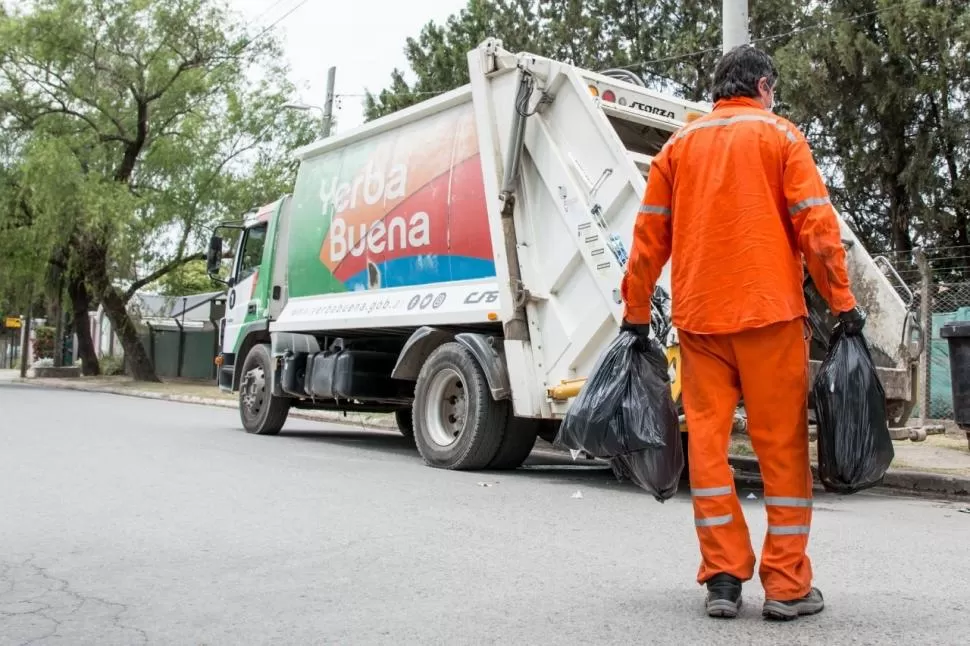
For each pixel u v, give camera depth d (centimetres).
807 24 1927
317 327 1073
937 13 1631
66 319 4359
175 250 2898
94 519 554
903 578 428
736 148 350
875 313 753
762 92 369
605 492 720
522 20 2350
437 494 682
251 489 681
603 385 378
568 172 784
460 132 898
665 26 2278
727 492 350
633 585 405
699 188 354
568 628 338
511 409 849
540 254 809
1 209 2817
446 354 868
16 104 2878
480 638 328
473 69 850
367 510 600
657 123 848
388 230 975
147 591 395
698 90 2155
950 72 1681
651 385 378
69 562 447
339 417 1567
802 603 350
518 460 866
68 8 2783
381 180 995
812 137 1962
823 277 344
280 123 2919
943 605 375
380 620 351
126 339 3000
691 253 354
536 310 812
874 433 354
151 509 589
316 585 405
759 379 345
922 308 1123
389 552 472
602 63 2250
